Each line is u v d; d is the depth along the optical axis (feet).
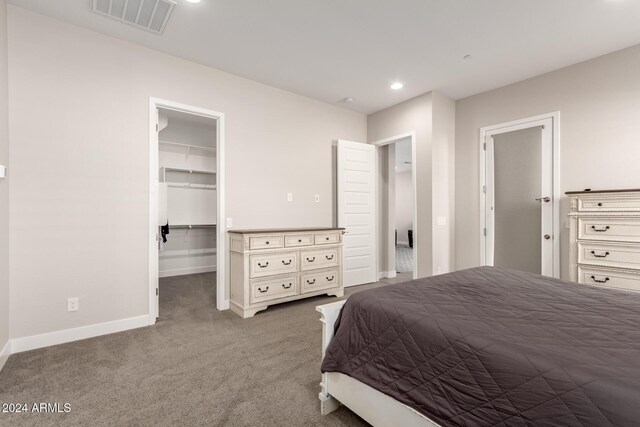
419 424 3.83
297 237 11.22
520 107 11.78
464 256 13.42
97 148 8.59
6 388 5.89
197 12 7.82
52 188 7.93
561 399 2.72
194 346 7.83
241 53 9.86
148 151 9.43
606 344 3.32
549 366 2.94
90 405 5.39
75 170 8.25
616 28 8.46
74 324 8.19
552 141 10.90
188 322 9.59
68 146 8.16
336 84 12.19
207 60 10.28
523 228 11.62
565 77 10.64
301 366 6.84
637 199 8.13
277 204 12.48
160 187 12.15
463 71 11.06
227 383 6.13
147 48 9.46
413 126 13.53
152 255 9.43
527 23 8.30
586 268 8.92
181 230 17.65
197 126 17.92
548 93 11.03
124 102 9.04
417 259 13.26
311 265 11.56
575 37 8.91
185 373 6.50
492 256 12.51
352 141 14.96
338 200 14.06
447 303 4.81
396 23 8.33
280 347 7.80
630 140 9.29
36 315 7.68
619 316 4.19
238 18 8.08
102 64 8.70
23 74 7.57
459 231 13.61
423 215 13.07
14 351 7.37
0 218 6.69
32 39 7.71
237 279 10.47
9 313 7.30
